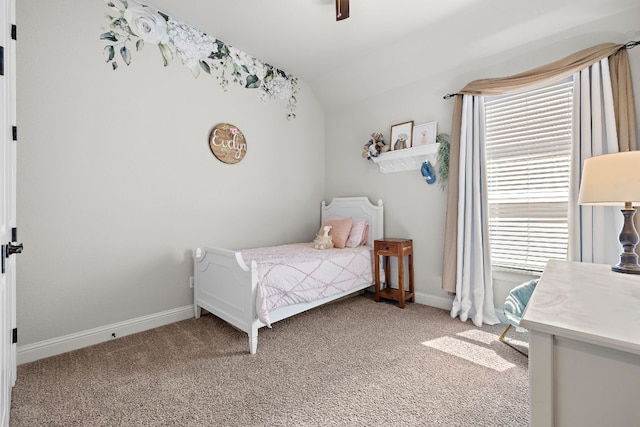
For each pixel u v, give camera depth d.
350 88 3.77
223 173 3.15
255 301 2.21
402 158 3.29
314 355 2.13
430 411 1.53
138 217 2.59
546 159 2.49
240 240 3.31
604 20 2.17
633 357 0.68
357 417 1.50
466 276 2.74
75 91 2.26
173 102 2.78
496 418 1.48
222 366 1.99
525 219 2.60
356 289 3.15
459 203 2.77
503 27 2.50
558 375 0.78
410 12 2.54
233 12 2.62
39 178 2.12
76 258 2.29
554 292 1.13
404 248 3.15
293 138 3.85
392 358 2.08
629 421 0.69
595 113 2.12
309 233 4.07
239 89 3.27
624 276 1.41
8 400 1.46
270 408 1.57
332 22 2.72
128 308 2.53
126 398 1.66
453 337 2.40
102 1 2.38
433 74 3.12
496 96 2.75
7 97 1.39
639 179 1.37
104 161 2.40
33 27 2.09
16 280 2.03
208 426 1.45
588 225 2.13
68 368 1.98
